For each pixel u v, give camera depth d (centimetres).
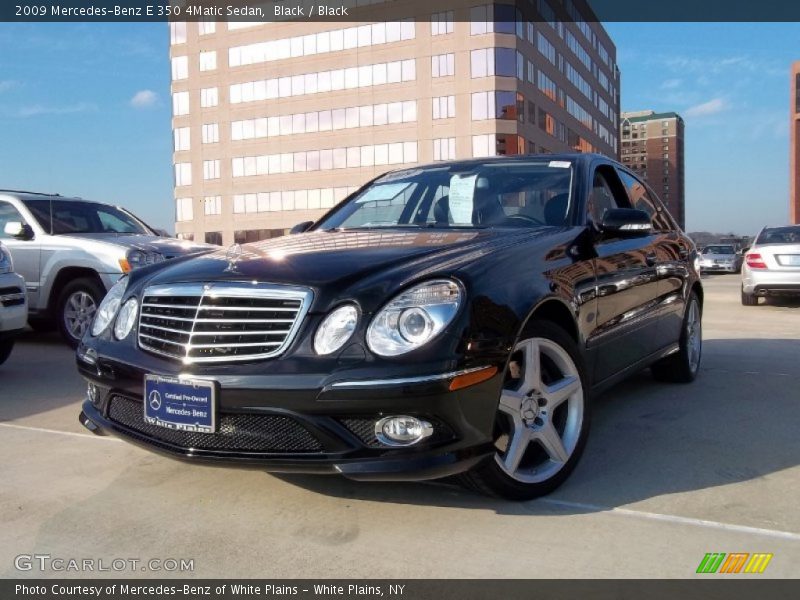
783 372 582
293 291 270
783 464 346
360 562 248
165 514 292
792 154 10338
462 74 5256
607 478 326
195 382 271
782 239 1217
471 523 278
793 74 10206
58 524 283
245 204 6347
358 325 260
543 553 253
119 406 313
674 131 13425
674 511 288
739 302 1355
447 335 257
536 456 313
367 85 5669
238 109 6297
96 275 707
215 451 273
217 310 281
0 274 568
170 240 775
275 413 259
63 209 787
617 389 517
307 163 6003
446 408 253
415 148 5491
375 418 254
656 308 446
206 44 6406
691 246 550
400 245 318
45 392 519
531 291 293
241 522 283
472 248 307
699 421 425
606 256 373
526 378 294
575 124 6850
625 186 462
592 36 7562
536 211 382
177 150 6688
